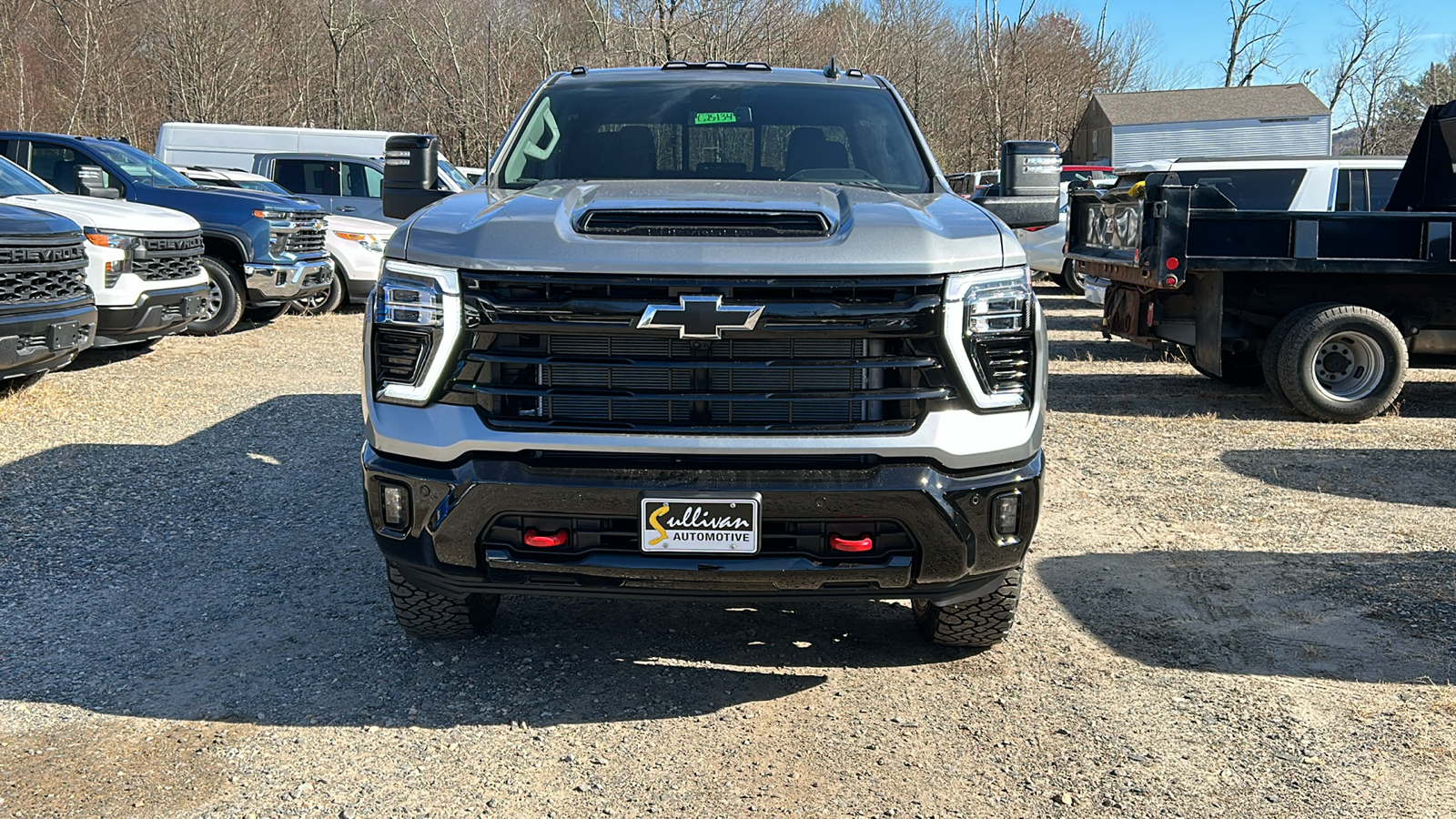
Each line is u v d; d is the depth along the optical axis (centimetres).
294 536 489
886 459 299
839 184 387
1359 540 502
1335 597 429
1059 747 312
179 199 1116
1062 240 1659
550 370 299
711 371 297
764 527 299
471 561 307
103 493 546
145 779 288
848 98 457
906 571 304
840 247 296
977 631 361
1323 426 764
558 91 463
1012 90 4312
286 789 285
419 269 303
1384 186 1077
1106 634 393
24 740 307
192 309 944
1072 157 5531
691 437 294
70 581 429
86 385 827
